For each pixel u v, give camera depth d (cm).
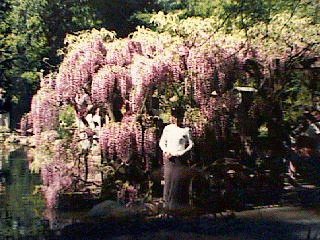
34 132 1408
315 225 915
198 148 1217
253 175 1209
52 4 3150
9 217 1036
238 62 1254
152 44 1323
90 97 1318
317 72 1270
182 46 1261
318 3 1044
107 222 958
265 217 986
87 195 1213
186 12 1969
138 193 1215
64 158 1318
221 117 1238
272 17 1185
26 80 3291
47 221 998
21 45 3167
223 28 1162
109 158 1247
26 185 1398
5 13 3191
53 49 3203
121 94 1269
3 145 2530
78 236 872
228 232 877
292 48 1270
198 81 1242
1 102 3434
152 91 1257
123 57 1320
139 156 1237
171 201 1095
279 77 1266
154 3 2892
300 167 1305
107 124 1240
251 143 1244
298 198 1156
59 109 1370
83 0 3059
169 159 1103
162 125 1249
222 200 1108
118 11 2992
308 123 1282
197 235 855
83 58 1320
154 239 835
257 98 1252
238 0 1005
